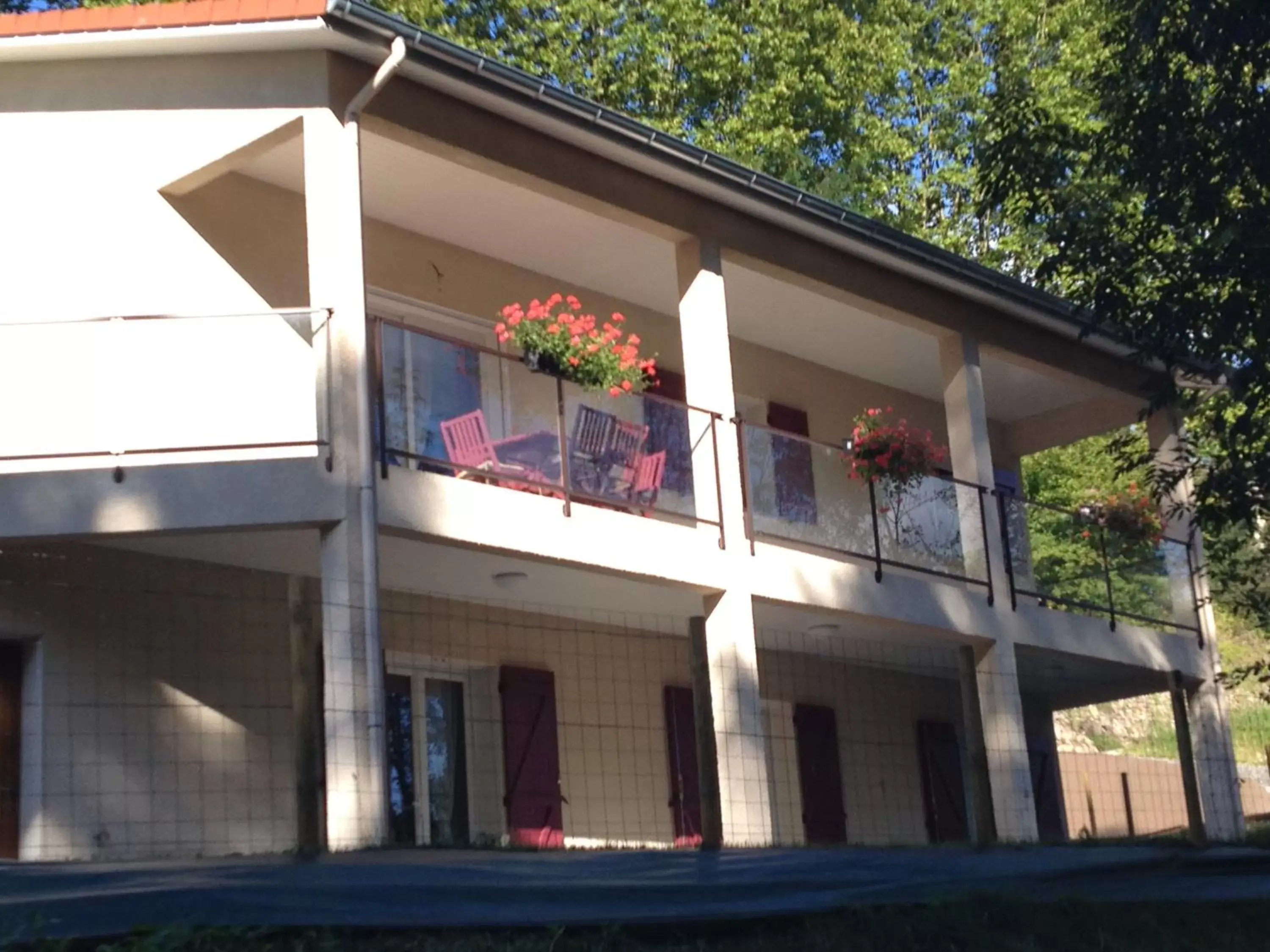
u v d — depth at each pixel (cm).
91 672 1073
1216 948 998
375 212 1317
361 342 1053
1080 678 1775
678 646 1484
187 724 1114
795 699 1592
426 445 1099
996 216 2661
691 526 1272
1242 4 1116
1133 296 1228
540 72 2520
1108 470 2734
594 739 1384
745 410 1655
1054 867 984
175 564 1126
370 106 1105
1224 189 1175
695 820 1440
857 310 1559
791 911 848
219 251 1194
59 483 1006
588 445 1208
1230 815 1745
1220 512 1216
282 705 1170
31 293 1122
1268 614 1641
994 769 1489
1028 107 1271
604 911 792
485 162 1171
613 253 1414
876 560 1409
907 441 1443
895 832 1659
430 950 729
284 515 1013
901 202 2772
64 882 716
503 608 1330
